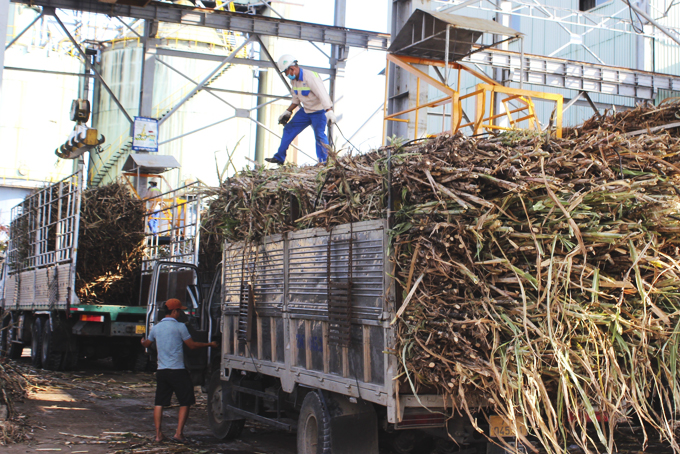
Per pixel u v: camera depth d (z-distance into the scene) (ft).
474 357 12.91
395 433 17.34
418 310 13.84
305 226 18.69
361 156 17.20
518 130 16.01
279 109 88.17
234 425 22.75
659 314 13.21
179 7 54.03
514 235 13.29
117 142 89.40
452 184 13.76
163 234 38.88
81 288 39.06
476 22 29.66
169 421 25.98
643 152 13.84
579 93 59.00
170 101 87.20
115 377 37.27
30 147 111.45
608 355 13.21
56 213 40.52
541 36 80.48
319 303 17.33
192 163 86.79
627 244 13.32
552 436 12.48
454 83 75.72
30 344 46.16
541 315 12.94
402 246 14.58
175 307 23.11
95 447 20.72
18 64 112.06
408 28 31.99
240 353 22.16
